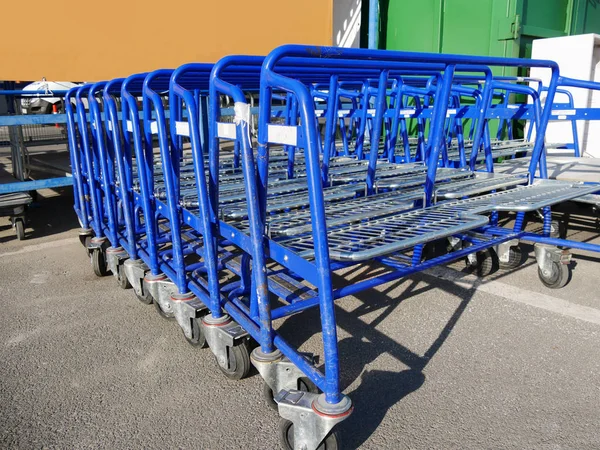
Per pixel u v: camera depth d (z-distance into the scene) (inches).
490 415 85.9
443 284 142.0
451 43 295.0
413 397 91.4
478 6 280.7
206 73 119.8
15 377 101.4
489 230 135.6
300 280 121.1
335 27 346.3
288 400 73.2
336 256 77.1
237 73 114.8
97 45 247.6
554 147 233.8
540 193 124.2
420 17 305.3
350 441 80.4
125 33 254.2
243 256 104.2
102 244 153.9
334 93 141.6
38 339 117.1
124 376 101.0
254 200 78.2
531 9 279.6
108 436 83.5
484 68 150.6
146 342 114.5
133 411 89.8
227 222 99.4
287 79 69.8
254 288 89.8
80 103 150.8
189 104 90.7
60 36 236.7
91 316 128.7
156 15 260.7
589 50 247.9
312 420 70.3
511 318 120.6
